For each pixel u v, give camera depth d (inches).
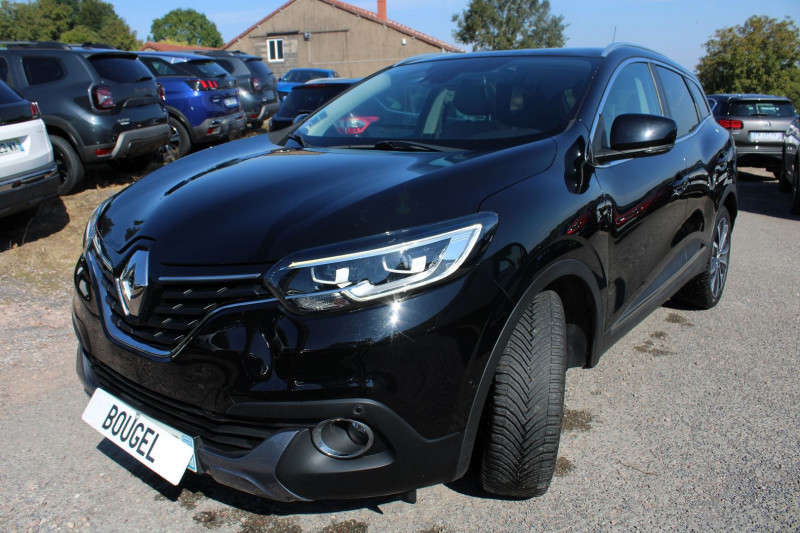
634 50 137.2
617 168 108.8
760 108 432.1
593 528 88.9
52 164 219.0
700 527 89.2
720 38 1203.9
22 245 216.5
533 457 86.2
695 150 146.6
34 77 267.6
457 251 75.5
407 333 72.5
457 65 134.6
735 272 217.9
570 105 110.9
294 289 73.4
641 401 125.2
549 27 2219.5
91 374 96.5
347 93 141.7
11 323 159.2
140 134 294.7
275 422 74.7
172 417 83.4
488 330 76.7
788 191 404.2
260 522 90.8
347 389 72.3
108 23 2810.0
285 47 1701.5
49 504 94.1
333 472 74.6
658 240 124.6
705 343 153.9
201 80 379.9
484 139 107.8
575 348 105.3
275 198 87.4
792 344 153.7
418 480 77.2
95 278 92.7
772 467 103.3
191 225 85.4
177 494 97.3
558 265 86.5
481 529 88.8
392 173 90.9
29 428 114.3
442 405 75.2
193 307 78.8
